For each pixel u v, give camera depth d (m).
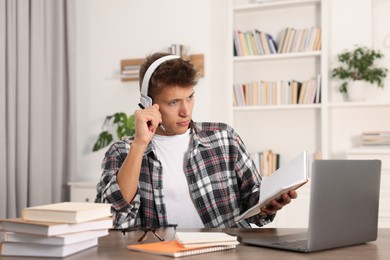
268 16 4.11
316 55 3.83
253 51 3.99
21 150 3.85
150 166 1.86
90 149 4.48
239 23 4.18
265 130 4.12
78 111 4.51
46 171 4.10
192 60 4.13
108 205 1.37
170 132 1.84
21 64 3.86
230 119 3.95
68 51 4.34
